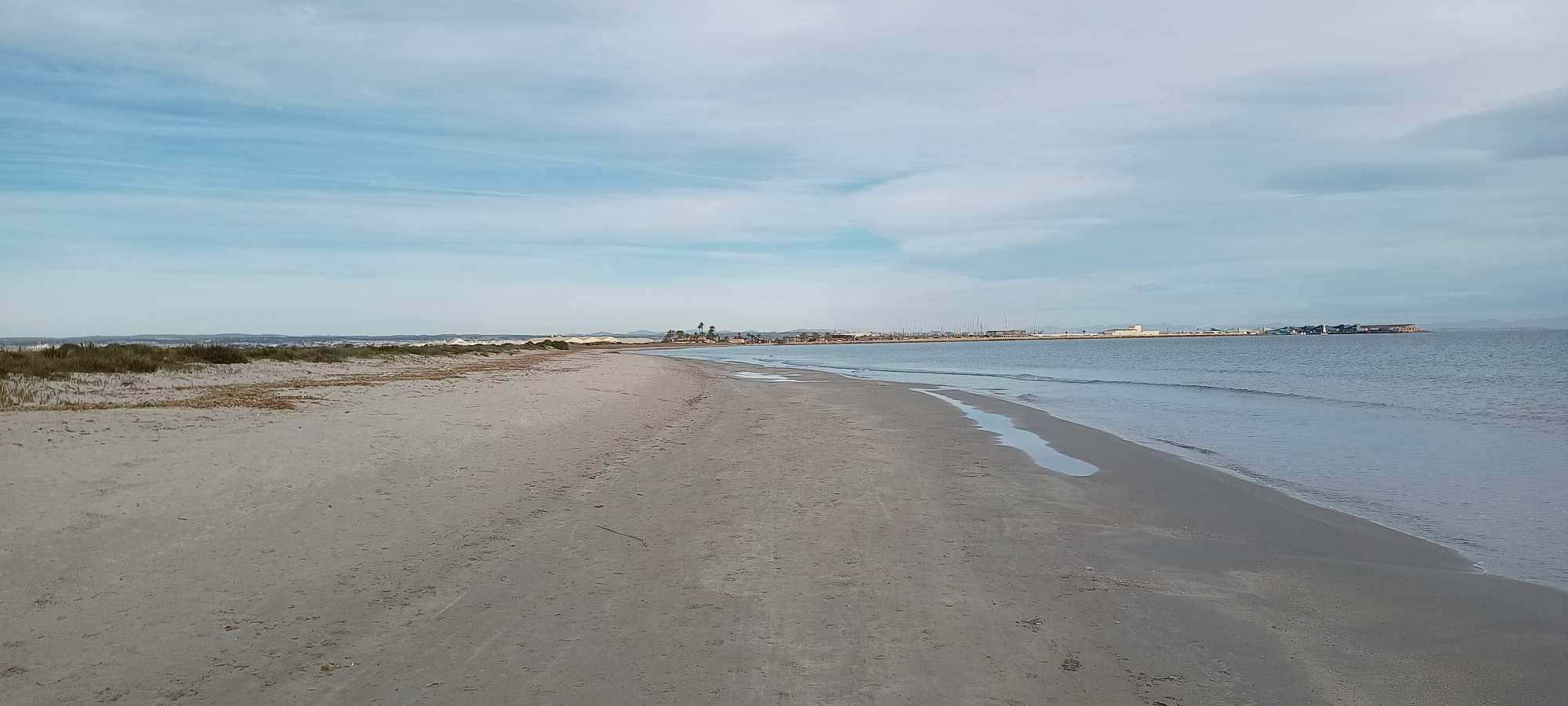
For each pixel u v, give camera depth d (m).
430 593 5.89
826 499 9.50
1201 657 4.94
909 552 7.23
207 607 5.39
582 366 44.47
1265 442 14.99
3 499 7.06
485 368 38.88
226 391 18.45
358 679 4.42
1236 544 7.74
